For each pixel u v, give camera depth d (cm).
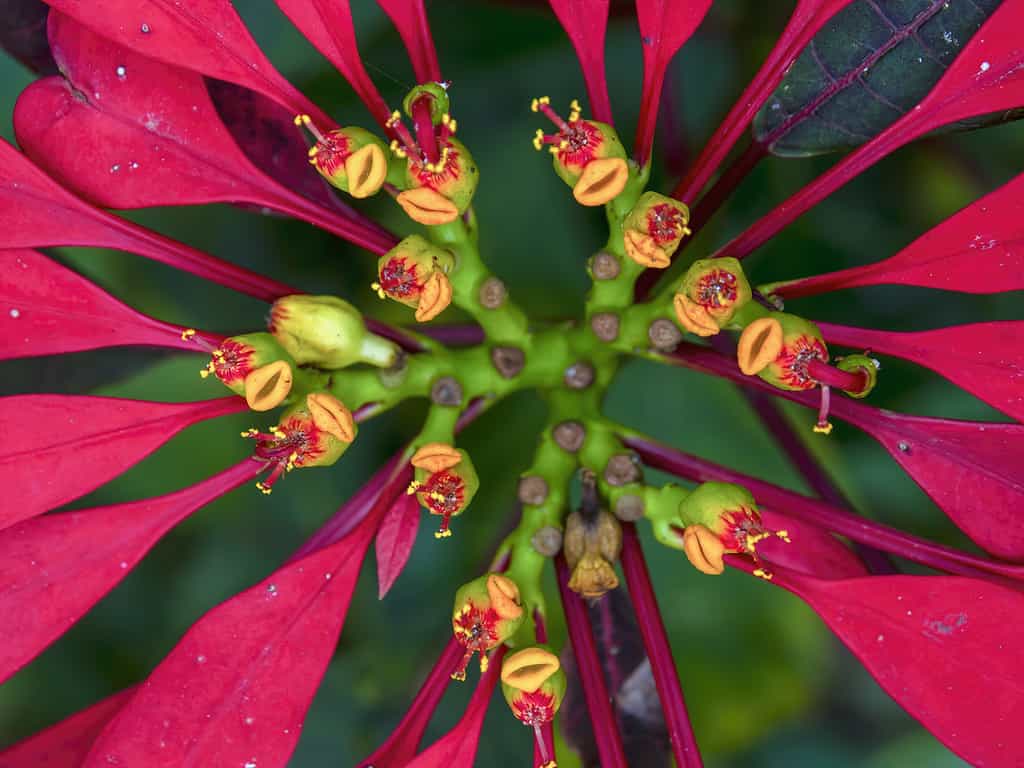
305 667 20
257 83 20
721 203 22
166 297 25
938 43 21
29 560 20
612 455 21
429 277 20
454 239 21
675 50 20
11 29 21
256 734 20
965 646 19
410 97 20
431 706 21
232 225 25
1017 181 20
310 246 25
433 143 20
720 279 20
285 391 20
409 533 21
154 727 20
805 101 22
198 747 20
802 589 20
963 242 20
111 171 20
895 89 21
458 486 20
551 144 21
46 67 22
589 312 22
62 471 20
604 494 21
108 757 19
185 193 21
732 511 20
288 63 24
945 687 19
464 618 20
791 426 24
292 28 24
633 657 23
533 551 21
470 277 21
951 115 20
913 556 20
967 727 19
